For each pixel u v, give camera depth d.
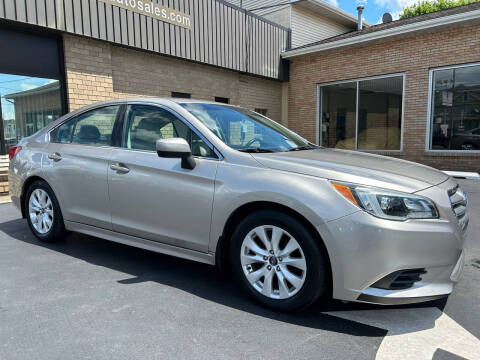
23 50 7.31
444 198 2.48
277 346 2.21
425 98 10.33
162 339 2.27
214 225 2.81
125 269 3.42
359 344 2.24
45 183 4.00
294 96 13.41
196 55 10.00
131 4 8.47
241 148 3.01
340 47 11.70
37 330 2.35
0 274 3.26
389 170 2.69
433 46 10.03
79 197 3.67
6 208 5.94
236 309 2.66
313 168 2.58
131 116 3.52
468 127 9.68
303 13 14.12
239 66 11.34
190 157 2.91
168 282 3.14
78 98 8.02
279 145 3.35
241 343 2.24
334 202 2.37
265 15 14.27
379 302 2.30
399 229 2.28
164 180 3.05
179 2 9.45
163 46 9.19
